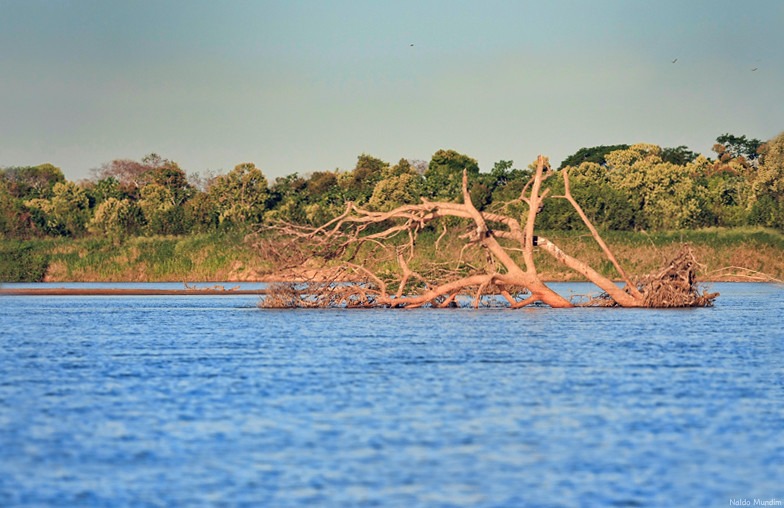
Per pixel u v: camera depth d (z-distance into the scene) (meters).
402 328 182.38
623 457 80.75
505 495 70.62
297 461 78.88
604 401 104.00
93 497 69.75
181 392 109.75
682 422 93.50
